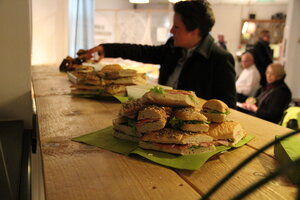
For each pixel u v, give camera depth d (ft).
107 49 7.90
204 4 6.39
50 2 12.18
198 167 2.34
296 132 1.44
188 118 2.65
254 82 12.98
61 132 3.16
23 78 5.08
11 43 4.91
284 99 9.11
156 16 17.94
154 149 2.61
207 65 6.62
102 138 2.97
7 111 5.13
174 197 1.93
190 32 6.51
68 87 5.83
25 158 3.73
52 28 12.43
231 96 6.54
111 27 17.10
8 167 3.28
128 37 17.44
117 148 2.72
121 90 4.89
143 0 9.69
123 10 17.13
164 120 2.66
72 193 1.93
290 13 19.66
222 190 2.03
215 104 2.94
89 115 3.88
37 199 5.22
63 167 2.31
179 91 2.96
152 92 2.88
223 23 22.99
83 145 2.80
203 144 2.62
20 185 3.02
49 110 4.08
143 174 2.24
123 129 2.92
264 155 2.71
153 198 1.91
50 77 7.13
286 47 20.15
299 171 2.09
